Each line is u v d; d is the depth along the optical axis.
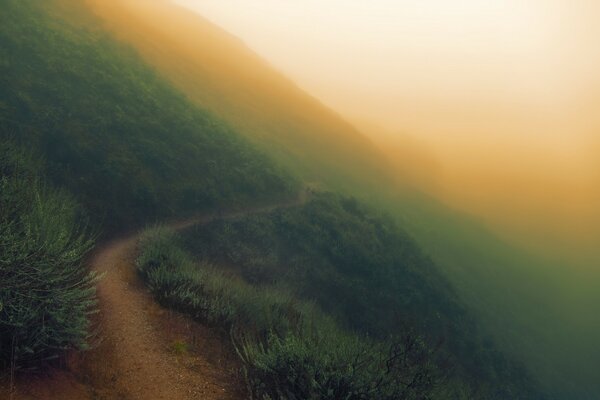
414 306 31.95
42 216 6.13
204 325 7.89
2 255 4.57
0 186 6.28
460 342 32.38
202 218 24.11
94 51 32.69
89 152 20.89
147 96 32.84
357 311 24.89
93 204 18.02
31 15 29.94
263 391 5.33
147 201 21.52
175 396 5.49
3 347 4.45
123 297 8.73
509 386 32.47
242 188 32.62
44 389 4.45
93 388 5.06
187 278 9.55
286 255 25.81
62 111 22.00
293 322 8.87
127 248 14.53
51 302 4.89
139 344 6.71
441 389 5.87
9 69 21.88
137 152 24.64
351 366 5.05
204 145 32.97
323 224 34.66
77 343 5.18
